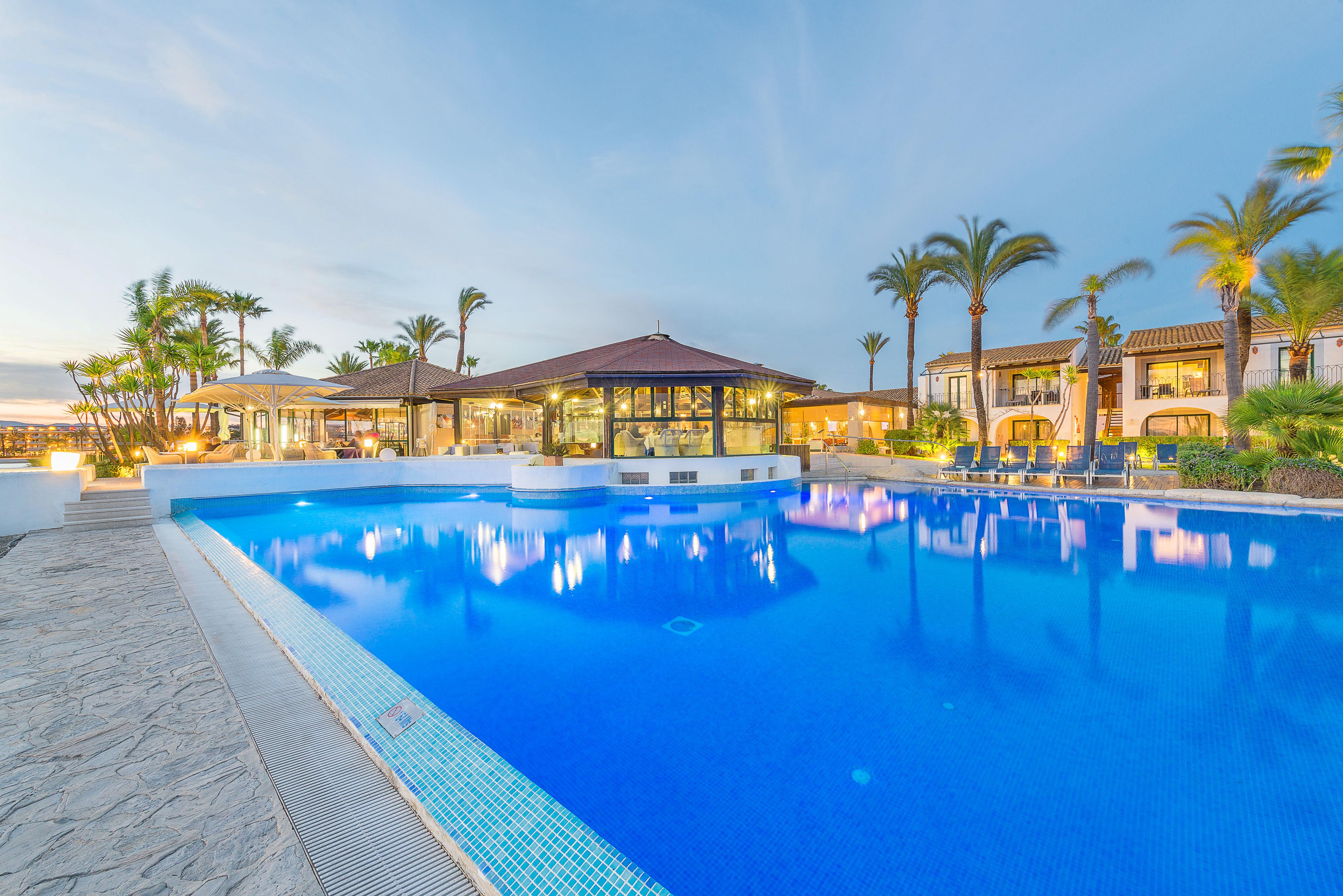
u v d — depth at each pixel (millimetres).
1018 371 28750
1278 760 2625
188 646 3758
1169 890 1887
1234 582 5824
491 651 4133
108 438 21172
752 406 16578
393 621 4809
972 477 16453
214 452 14773
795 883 1952
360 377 24844
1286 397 11883
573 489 13398
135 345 21750
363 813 2129
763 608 5184
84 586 5312
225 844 1880
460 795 2285
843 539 8477
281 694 3148
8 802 2055
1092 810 2289
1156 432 25547
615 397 14852
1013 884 1924
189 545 7508
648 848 2115
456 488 15469
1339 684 3438
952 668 3781
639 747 2820
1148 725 2979
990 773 2576
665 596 5574
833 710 3201
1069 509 11156
